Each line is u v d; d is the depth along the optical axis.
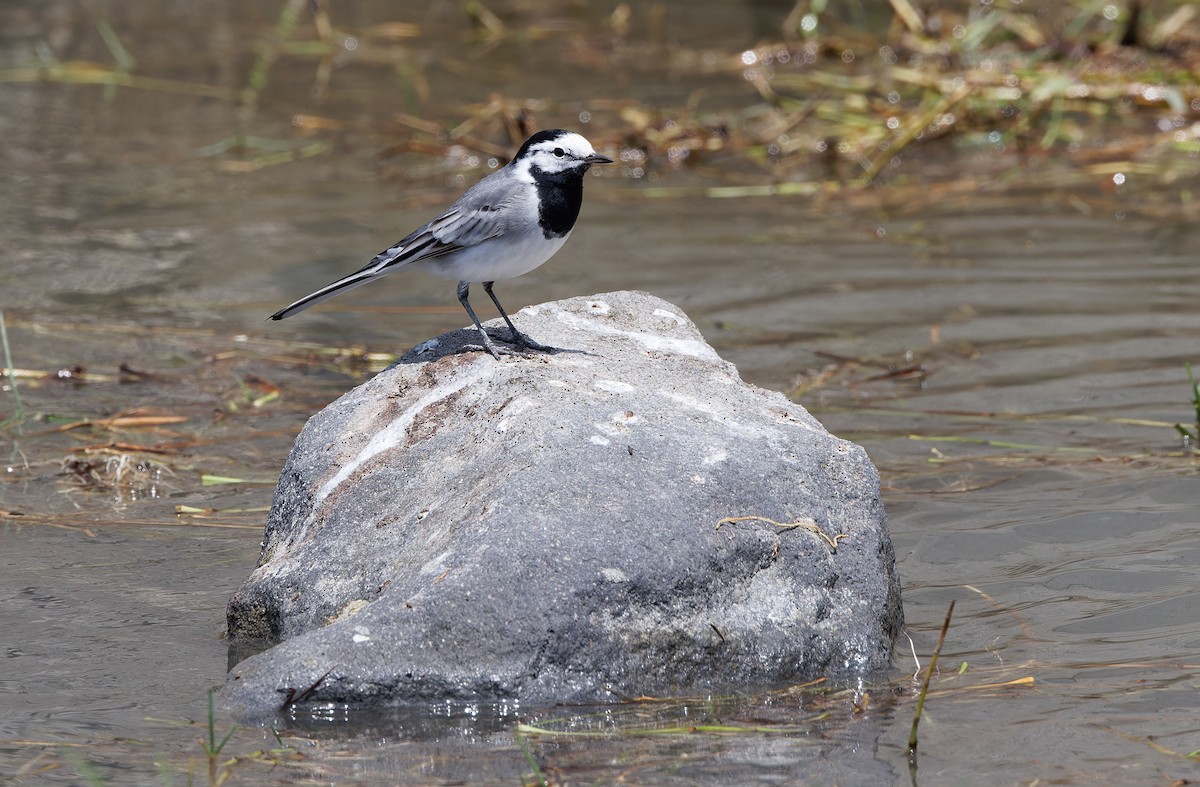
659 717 8.14
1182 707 8.20
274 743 7.88
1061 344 15.80
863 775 7.50
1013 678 8.68
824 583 8.91
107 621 9.81
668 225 20.59
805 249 19.41
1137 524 11.20
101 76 28.80
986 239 19.67
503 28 33.19
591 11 34.62
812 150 24.25
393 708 8.12
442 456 9.60
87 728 8.16
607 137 24.39
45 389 15.22
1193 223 20.05
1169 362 15.15
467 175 23.12
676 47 30.97
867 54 29.14
